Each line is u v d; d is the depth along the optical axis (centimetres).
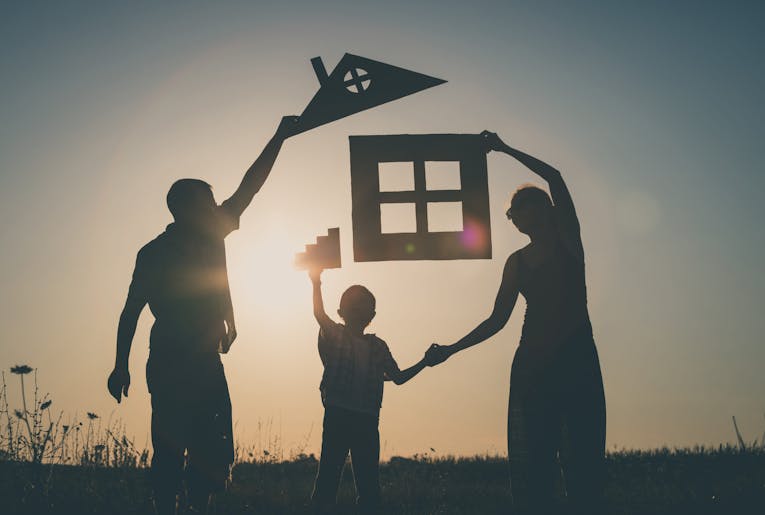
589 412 544
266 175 652
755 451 1214
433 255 675
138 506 686
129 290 578
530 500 555
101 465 798
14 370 745
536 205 565
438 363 672
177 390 567
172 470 565
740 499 788
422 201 679
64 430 771
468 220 677
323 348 689
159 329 577
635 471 1095
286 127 668
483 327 645
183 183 601
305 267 691
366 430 666
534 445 552
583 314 553
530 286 563
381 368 683
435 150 679
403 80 671
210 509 764
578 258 559
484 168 678
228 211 621
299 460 1195
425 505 866
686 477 990
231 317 611
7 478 723
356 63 679
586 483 543
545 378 547
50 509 680
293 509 794
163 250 584
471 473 1216
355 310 688
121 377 571
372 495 670
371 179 679
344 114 671
